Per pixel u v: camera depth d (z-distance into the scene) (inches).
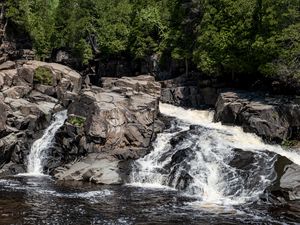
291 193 1135.6
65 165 1477.6
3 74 1990.7
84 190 1221.7
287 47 1742.1
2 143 1498.5
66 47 2854.3
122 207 1050.7
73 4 2844.5
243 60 1939.0
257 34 1830.7
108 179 1327.5
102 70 2741.1
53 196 1143.6
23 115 1670.8
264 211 1037.8
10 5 2444.6
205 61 2041.1
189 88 2143.2
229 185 1230.9
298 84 1769.2
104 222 928.9
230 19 2025.1
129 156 1478.8
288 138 1626.5
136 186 1294.3
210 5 2144.4
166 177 1327.5
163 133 1612.9
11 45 2472.9
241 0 1935.3
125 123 1562.5
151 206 1065.5
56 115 1747.0
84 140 1520.7
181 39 2362.2
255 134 1610.5
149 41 2490.2
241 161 1330.0
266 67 1779.0
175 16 2477.9
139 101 1665.8
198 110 2017.7
